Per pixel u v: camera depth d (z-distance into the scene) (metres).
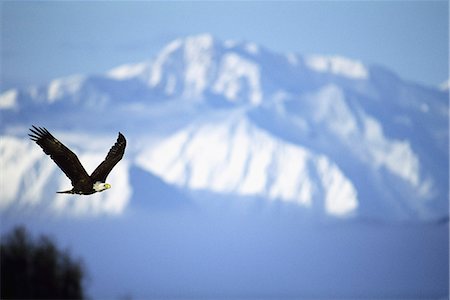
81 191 79.88
